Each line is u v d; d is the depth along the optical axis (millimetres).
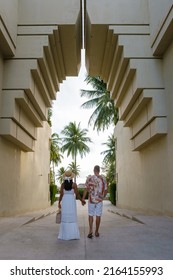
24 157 15445
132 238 7086
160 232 7824
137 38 12633
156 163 12672
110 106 28641
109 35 13008
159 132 11477
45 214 13492
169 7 10125
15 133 12062
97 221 7379
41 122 16156
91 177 7582
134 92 12688
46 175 23266
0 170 11359
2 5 10195
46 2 12734
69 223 7031
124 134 20000
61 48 14070
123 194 20859
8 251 5805
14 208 13359
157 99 11867
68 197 7207
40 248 6078
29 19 12578
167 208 11195
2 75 11859
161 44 11531
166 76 11758
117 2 12898
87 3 12883
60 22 12531
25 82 11906
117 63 14078
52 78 15367
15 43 12148
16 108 12008
